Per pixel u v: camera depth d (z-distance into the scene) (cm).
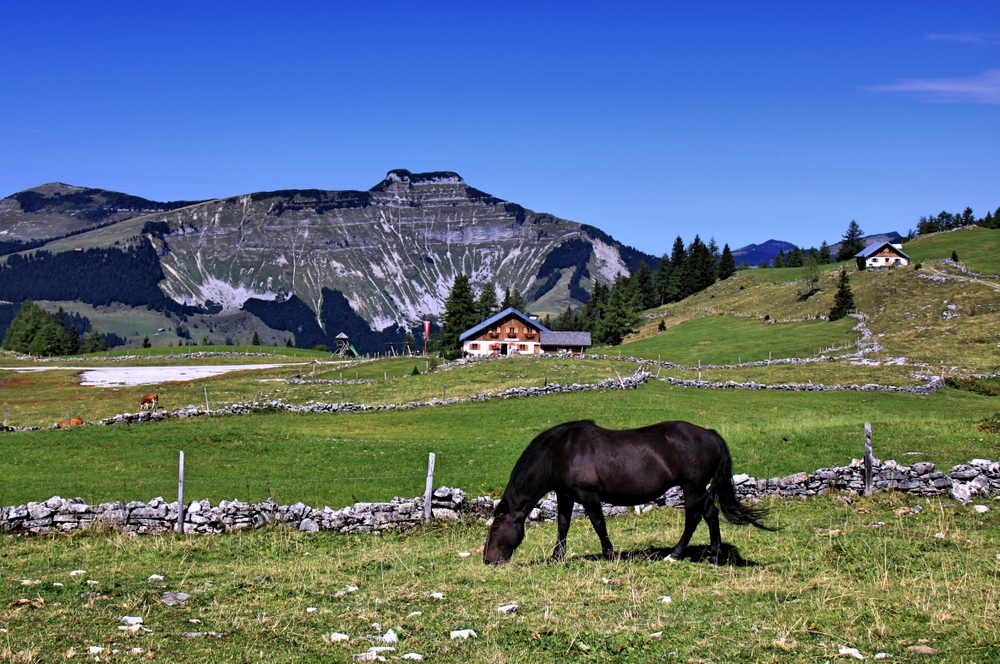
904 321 11625
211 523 2380
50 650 1295
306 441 3875
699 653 1257
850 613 1405
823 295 15262
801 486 2589
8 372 11356
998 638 1248
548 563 1859
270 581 1781
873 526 2106
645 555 1898
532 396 6131
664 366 8969
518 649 1309
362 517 2416
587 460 1805
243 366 12475
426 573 1845
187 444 3775
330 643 1349
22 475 3091
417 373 8781
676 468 1775
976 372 8094
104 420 5006
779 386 6944
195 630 1422
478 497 2545
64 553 2094
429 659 1281
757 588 1571
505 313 13262
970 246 17900
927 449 3180
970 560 1734
